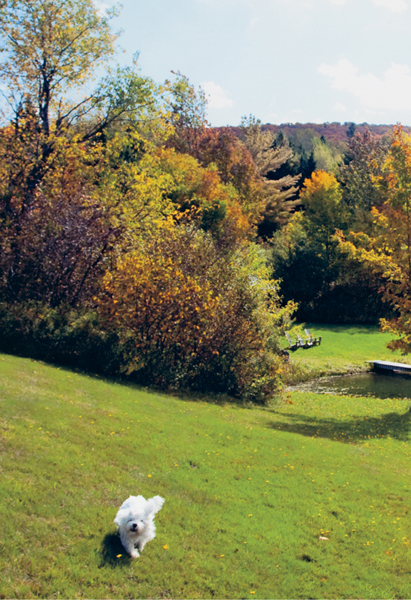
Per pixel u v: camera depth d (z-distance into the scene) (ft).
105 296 68.18
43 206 73.87
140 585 21.21
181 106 206.08
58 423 37.22
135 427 42.22
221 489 32.96
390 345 73.20
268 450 44.21
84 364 62.34
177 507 28.94
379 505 34.68
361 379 108.88
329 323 177.47
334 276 181.37
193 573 22.80
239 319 73.41
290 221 224.53
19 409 37.86
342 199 227.61
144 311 66.64
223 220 143.84
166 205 91.66
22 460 29.12
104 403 47.57
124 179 88.12
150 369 65.98
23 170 78.69
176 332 68.13
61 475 28.76
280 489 34.91
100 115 91.45
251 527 28.30
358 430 61.21
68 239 71.46
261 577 23.68
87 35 87.45
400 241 72.23
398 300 73.51
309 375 110.11
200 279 70.90
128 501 23.52
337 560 26.50
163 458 36.27
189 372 69.97
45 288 71.15
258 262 98.43
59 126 88.33
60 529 23.62
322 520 30.73
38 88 85.81
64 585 19.94
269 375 78.02
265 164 245.04
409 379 109.09
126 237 75.72
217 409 60.13
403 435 59.57
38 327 61.31
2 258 68.64
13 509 23.97
